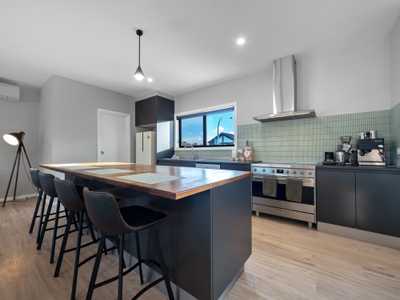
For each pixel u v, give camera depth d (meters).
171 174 1.61
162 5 1.90
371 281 1.53
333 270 1.67
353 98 2.66
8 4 1.85
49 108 3.81
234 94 3.84
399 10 1.99
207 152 4.32
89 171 1.85
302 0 1.86
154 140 4.56
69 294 1.40
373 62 2.53
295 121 3.14
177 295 1.36
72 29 2.26
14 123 4.12
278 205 2.77
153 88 4.38
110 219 1.05
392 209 2.01
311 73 2.95
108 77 3.74
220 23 2.18
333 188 2.35
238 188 1.52
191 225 1.25
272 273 1.62
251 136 3.60
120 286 1.16
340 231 2.31
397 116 2.21
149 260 1.43
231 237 1.40
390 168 2.02
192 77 3.74
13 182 4.07
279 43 2.61
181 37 2.44
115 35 2.38
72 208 1.50
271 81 3.37
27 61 3.07
